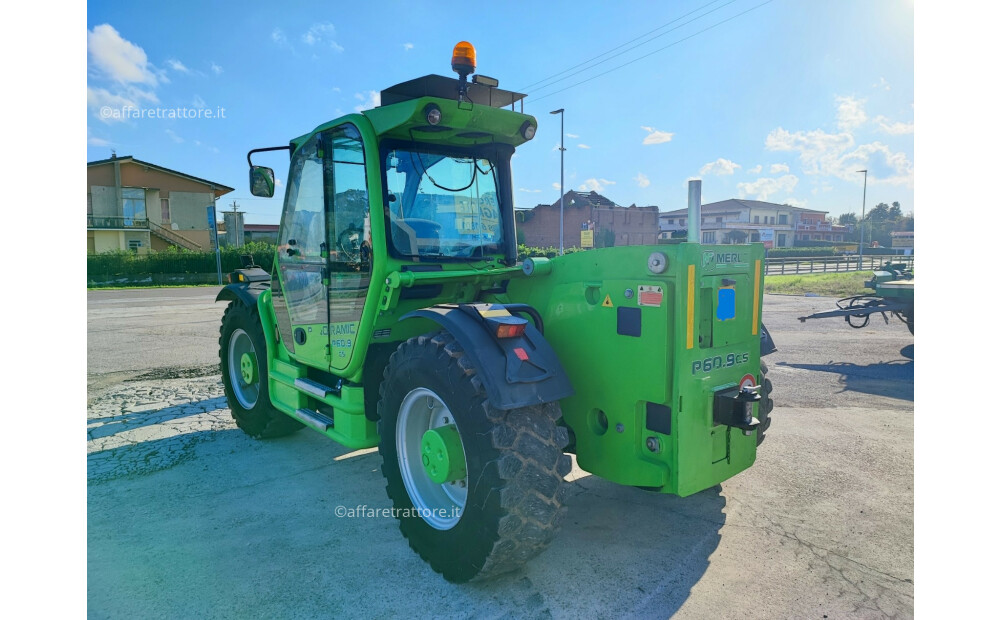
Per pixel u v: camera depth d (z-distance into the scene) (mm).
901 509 3545
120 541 3170
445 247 3547
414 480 3029
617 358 2816
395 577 2834
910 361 8031
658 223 48656
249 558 3002
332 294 3598
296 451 4602
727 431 2912
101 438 4902
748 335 3006
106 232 32875
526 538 2535
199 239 35625
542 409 2678
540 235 45562
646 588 2734
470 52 3264
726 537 3221
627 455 2824
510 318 2797
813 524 3365
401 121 3105
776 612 2557
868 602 2619
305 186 3875
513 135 3533
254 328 4656
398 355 3016
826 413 5562
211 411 5711
